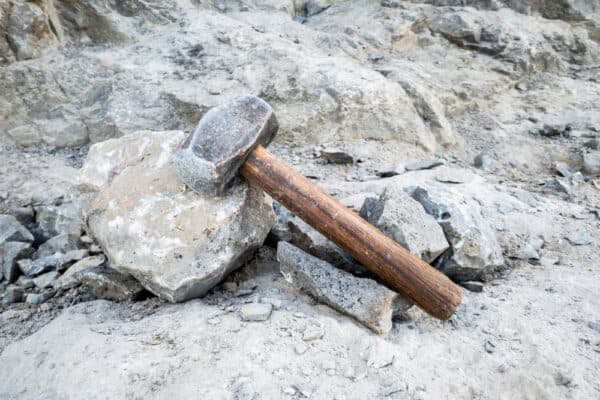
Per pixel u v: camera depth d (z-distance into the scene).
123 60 1.07
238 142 0.54
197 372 0.46
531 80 1.34
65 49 1.08
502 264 0.65
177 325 0.52
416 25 1.39
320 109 1.01
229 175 0.55
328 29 1.37
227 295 0.59
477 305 0.59
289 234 0.64
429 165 0.94
